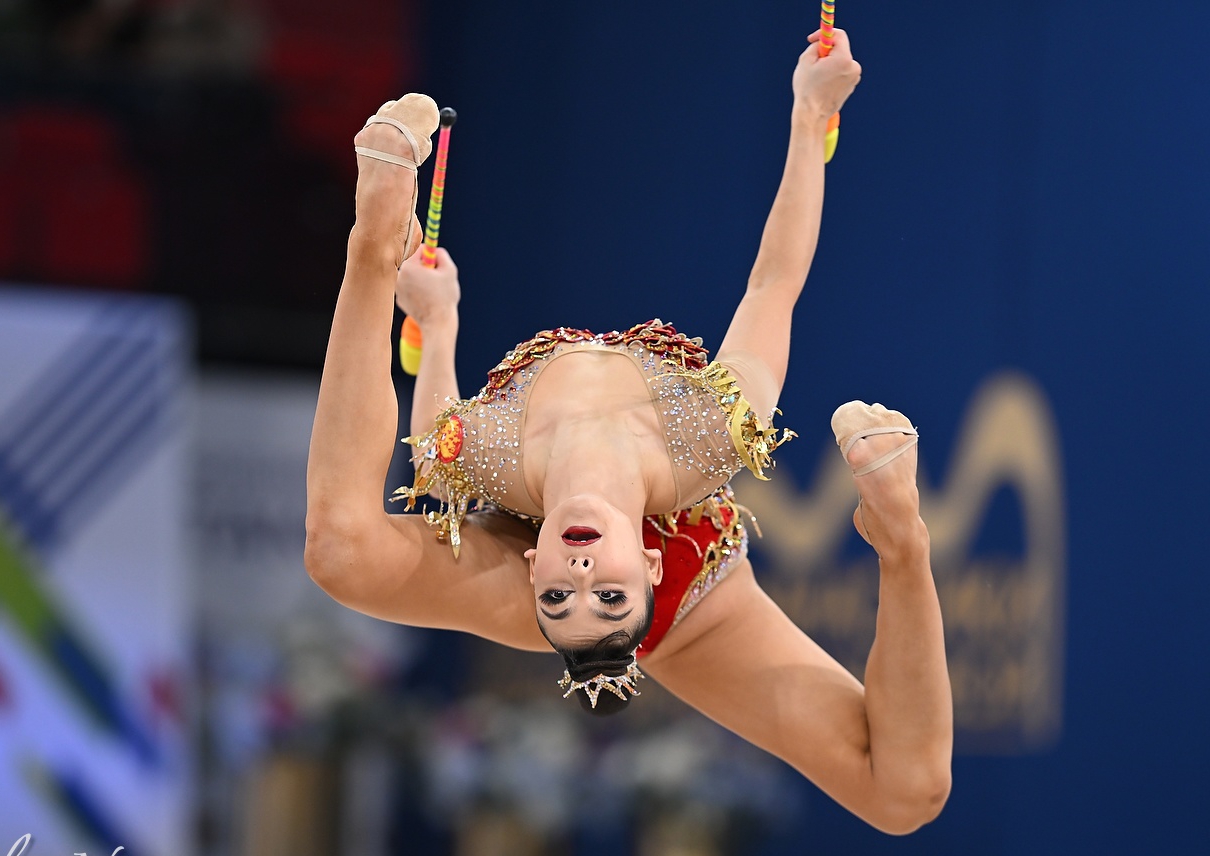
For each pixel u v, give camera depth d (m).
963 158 24.61
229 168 26.47
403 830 27.69
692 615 9.71
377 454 8.81
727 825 25.02
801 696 9.76
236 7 26.64
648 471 8.84
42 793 21.55
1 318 21.98
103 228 25.47
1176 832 23.23
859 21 24.30
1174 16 23.78
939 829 24.98
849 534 24.39
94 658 22.03
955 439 24.44
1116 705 23.92
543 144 27.27
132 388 22.70
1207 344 23.39
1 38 25.03
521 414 9.12
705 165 25.25
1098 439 24.14
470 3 28.27
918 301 24.48
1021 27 24.62
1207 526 23.34
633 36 26.42
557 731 25.61
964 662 24.41
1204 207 23.42
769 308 9.79
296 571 25.62
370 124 8.55
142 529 22.53
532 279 27.11
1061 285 24.34
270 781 24.30
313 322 26.81
